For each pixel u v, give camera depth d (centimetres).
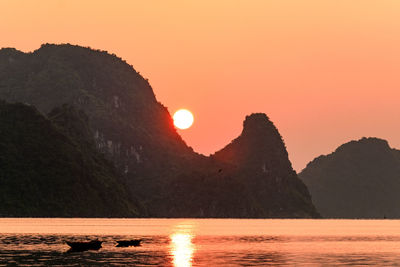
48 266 12719
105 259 14012
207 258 14562
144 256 14750
